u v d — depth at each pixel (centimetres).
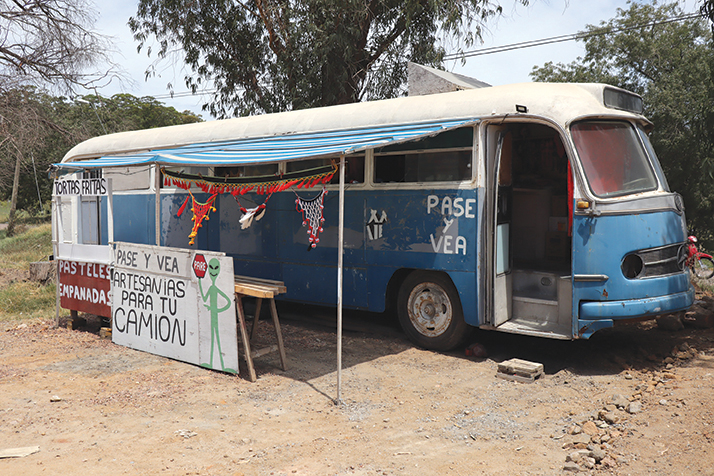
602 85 640
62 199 846
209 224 922
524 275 680
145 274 695
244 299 960
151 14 1836
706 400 473
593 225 583
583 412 491
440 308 696
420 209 689
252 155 638
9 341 769
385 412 507
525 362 607
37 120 1834
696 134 948
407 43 1759
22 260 1653
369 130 716
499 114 635
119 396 549
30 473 395
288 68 1741
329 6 1605
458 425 476
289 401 534
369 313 934
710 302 861
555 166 768
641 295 589
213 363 619
